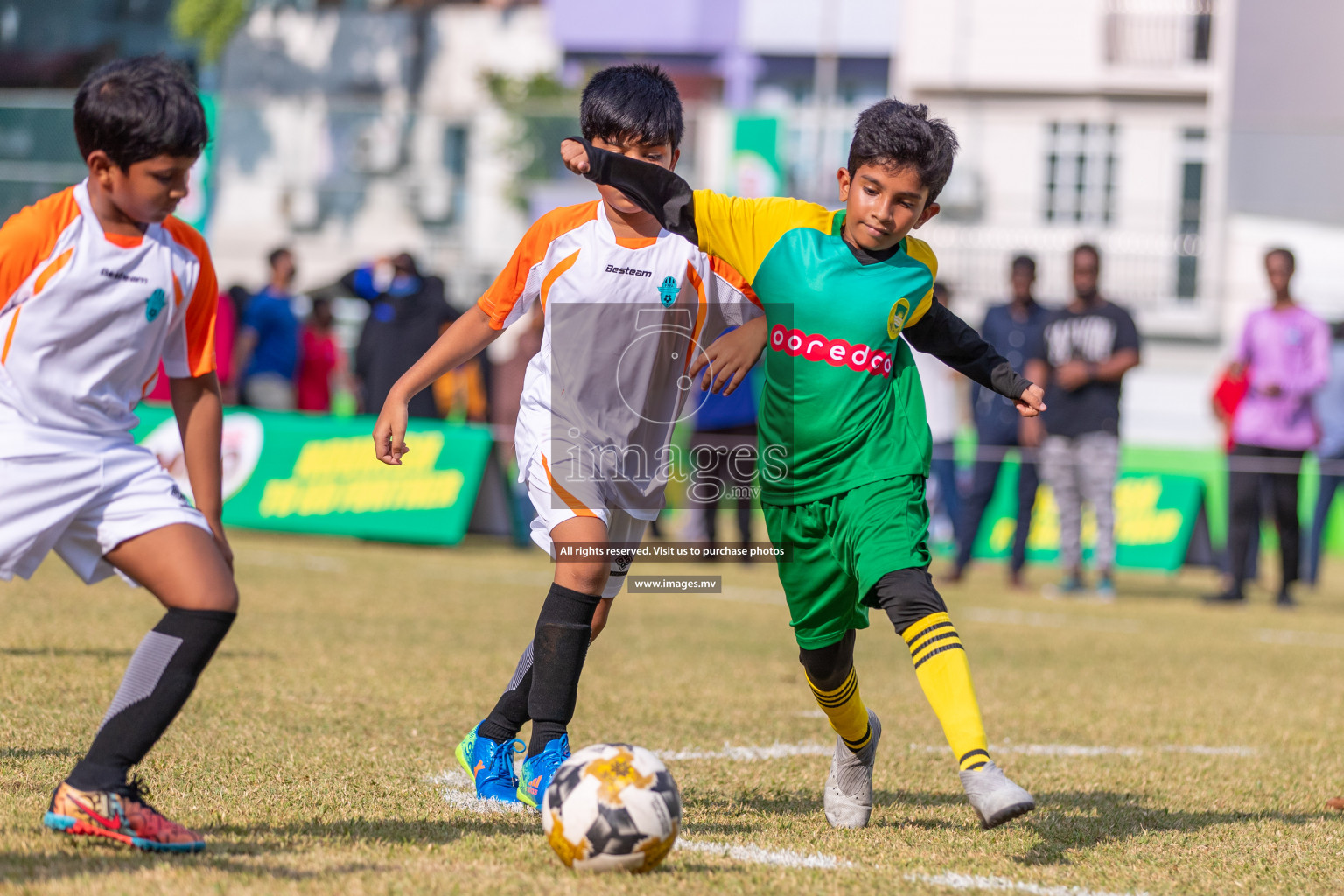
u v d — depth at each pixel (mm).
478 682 20422
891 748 17344
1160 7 86188
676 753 16094
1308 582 46312
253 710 17000
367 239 67188
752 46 102562
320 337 47844
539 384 13008
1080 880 11047
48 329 10102
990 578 43031
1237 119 84438
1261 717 21094
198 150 9969
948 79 88812
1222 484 53469
